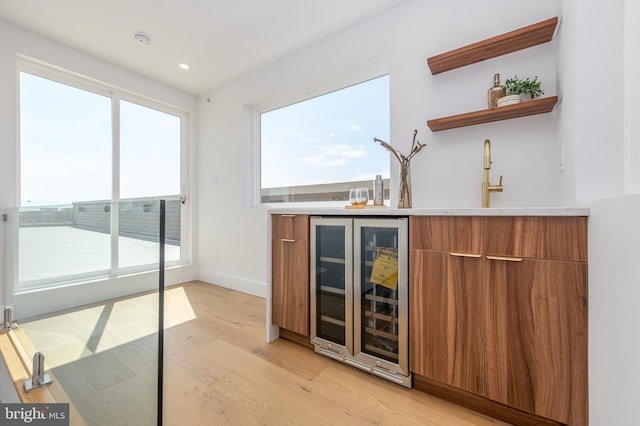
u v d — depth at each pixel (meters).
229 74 2.84
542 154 1.48
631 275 0.65
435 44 1.78
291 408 1.16
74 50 2.37
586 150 1.06
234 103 2.98
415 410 1.15
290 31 2.18
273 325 1.79
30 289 1.68
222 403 1.19
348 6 1.92
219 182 3.13
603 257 0.80
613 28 1.02
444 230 1.16
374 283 1.42
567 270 0.93
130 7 1.90
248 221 2.86
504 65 1.58
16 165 2.11
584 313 0.90
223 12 1.96
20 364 1.45
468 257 1.11
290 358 1.56
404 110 1.90
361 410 1.15
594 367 0.85
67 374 1.31
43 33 2.16
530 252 0.99
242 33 2.19
